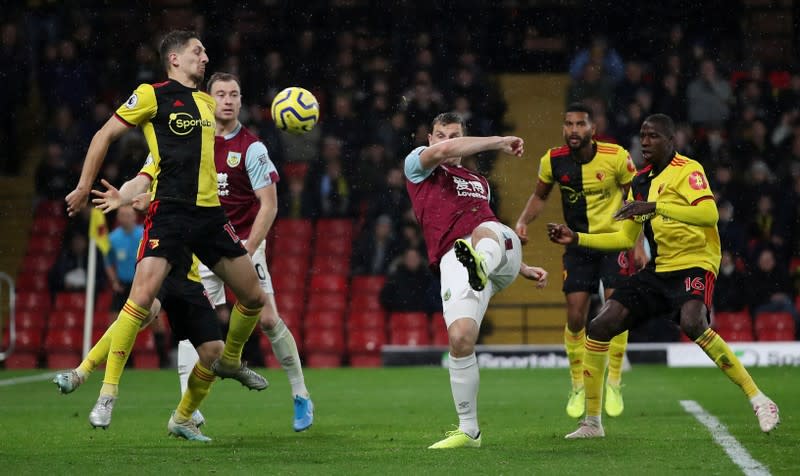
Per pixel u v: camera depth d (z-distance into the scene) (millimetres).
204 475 17328
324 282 60219
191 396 22875
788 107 65500
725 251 55781
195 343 22578
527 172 68312
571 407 28844
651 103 63969
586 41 71062
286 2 70312
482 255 19875
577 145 28938
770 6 69938
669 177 23391
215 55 69938
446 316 20734
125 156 61406
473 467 17938
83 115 67188
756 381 40906
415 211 21953
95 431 25359
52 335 58125
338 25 70188
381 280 59312
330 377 47188
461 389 20750
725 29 70375
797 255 59094
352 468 17969
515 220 66562
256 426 26875
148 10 69688
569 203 29906
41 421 28250
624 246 23766
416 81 63281
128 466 18406
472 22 70812
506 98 71000
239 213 26047
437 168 21875
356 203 63000
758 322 54781
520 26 71125
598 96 63438
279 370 52219
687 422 26453
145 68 68188
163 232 20438
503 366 52594
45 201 64812
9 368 58062
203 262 21141
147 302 20328
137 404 34219
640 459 18891
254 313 21812
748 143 62219
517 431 25047
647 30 70500
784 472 17344
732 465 18094
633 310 23328
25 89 68312
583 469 17641
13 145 68562
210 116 21062
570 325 29000
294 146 63844
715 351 22609
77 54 68938
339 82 68625
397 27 69938
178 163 20484
